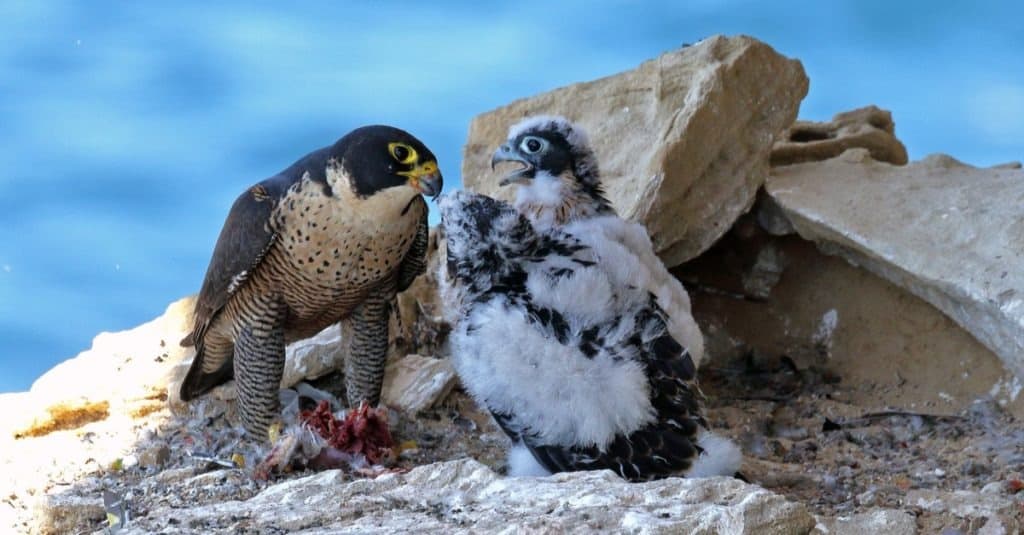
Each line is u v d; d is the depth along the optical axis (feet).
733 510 21.67
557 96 44.86
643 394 27.48
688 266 43.14
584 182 34.45
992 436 33.96
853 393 38.75
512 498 24.08
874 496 28.99
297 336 34.96
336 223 30.96
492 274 29.25
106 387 37.42
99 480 30.86
